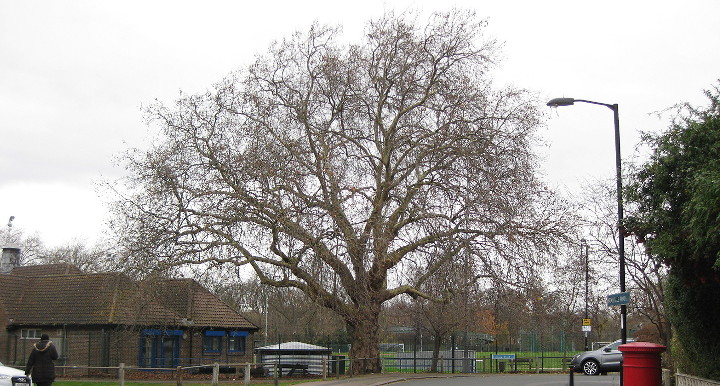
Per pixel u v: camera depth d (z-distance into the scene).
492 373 38.25
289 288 33.78
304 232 27.75
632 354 14.20
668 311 19.22
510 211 29.25
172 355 38.47
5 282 41.06
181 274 29.86
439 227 29.73
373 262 30.58
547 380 29.02
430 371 40.97
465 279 29.22
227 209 29.06
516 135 30.89
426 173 31.89
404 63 32.72
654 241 16.14
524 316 32.19
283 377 33.44
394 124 32.81
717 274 14.81
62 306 38.84
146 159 30.55
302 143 30.70
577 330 52.25
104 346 35.97
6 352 38.78
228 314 41.78
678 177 15.88
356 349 33.38
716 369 16.38
